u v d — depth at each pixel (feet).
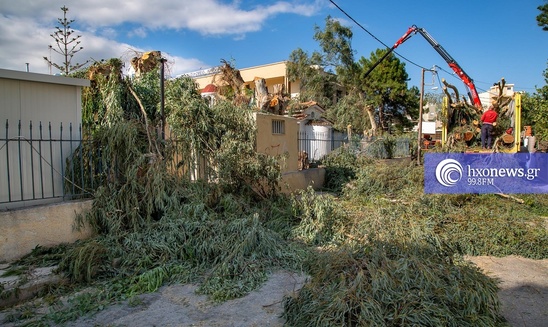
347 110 74.23
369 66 103.40
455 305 10.87
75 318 11.94
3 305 12.74
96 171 20.04
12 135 17.34
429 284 11.18
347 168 41.96
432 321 10.00
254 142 28.68
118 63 27.20
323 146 48.34
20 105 17.61
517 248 19.72
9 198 16.26
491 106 38.60
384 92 100.17
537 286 15.40
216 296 13.50
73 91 19.67
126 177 19.13
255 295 13.89
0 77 16.75
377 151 52.70
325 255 14.74
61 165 18.79
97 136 20.06
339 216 21.77
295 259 16.88
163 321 11.90
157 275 14.69
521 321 12.34
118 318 12.04
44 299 13.17
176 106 25.08
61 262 14.62
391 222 20.89
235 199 23.03
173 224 17.49
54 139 18.31
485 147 37.17
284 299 12.95
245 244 16.38
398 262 12.19
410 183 34.24
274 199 26.25
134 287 13.98
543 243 19.70
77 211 17.97
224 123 26.66
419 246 15.06
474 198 28.40
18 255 15.85
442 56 52.16
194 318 12.13
